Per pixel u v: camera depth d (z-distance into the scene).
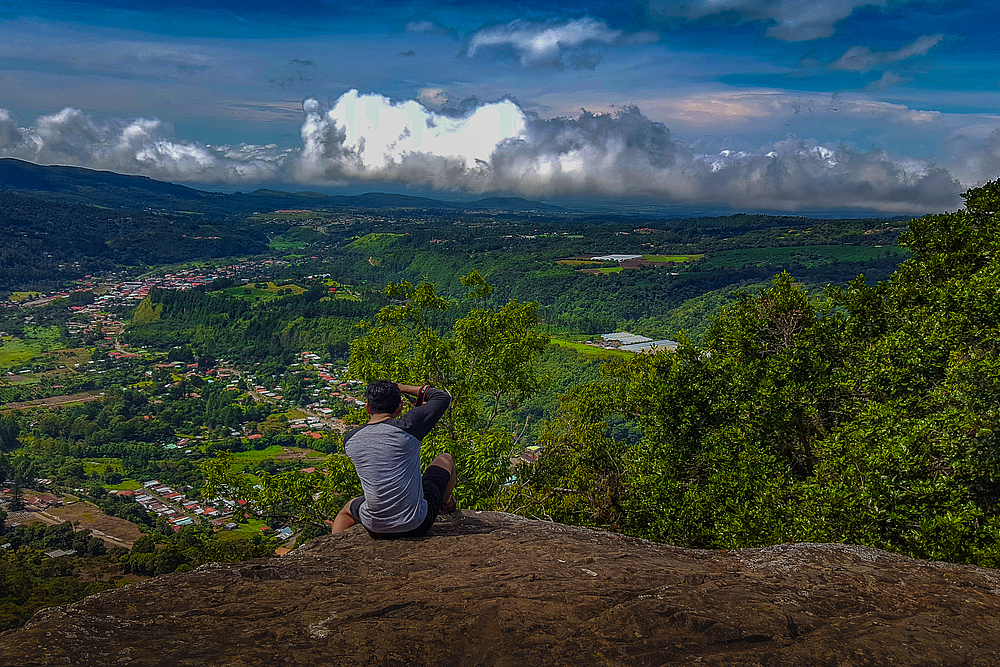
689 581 2.98
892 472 8.73
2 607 38.44
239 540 61.75
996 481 8.34
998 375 8.56
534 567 3.13
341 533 4.10
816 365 13.36
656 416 14.97
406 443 3.89
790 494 10.96
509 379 16.70
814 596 2.70
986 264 13.50
